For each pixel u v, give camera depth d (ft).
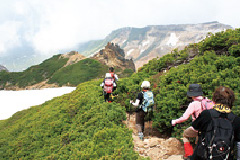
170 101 16.75
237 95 13.47
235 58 18.51
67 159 14.40
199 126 7.34
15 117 39.40
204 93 15.78
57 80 561.84
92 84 31.53
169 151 14.53
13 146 18.76
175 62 32.19
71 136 17.11
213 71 17.74
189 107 10.66
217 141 6.51
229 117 6.88
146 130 20.40
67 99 28.25
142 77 30.60
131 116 23.62
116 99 25.12
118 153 12.29
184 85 18.24
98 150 12.99
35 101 150.61
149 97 17.07
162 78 22.54
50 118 22.22
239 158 6.81
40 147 18.44
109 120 17.63
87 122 17.84
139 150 15.06
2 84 588.50
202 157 6.92
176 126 16.31
